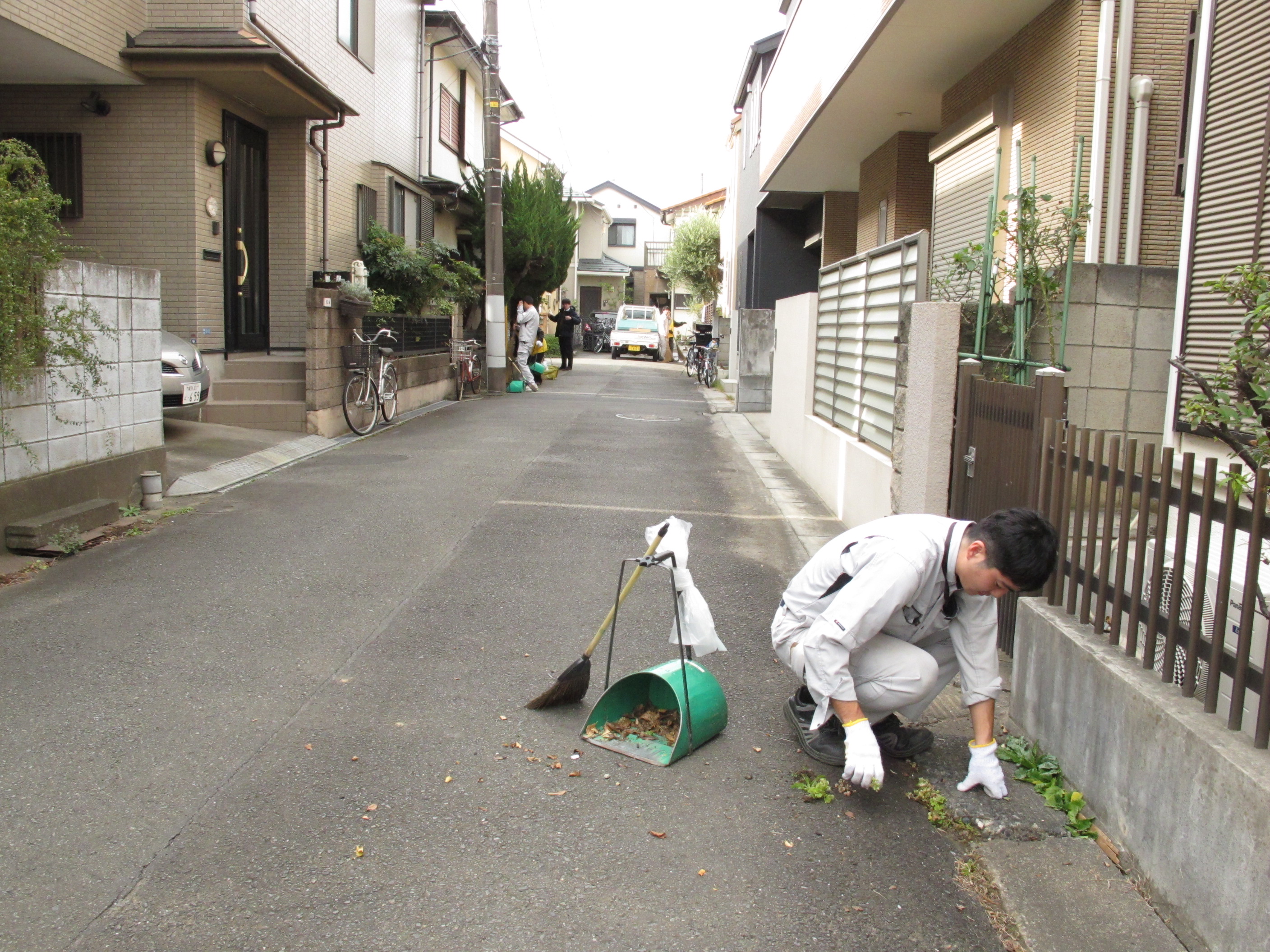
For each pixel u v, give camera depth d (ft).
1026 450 14.03
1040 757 11.82
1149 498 10.29
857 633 10.53
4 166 18.31
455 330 62.03
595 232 156.35
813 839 10.46
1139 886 9.56
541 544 22.18
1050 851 10.22
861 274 25.07
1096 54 23.24
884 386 22.35
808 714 12.54
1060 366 18.92
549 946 8.58
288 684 13.89
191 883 9.25
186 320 35.37
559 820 10.63
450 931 8.73
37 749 11.69
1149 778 9.50
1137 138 22.75
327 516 23.90
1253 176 16.49
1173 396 18.51
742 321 52.24
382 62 52.26
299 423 34.94
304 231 41.29
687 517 25.81
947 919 9.23
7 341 17.83
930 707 14.03
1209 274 17.54
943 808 10.94
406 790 11.12
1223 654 8.90
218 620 16.35
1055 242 20.18
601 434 41.01
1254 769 8.00
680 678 12.41
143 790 10.89
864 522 23.30
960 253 20.90
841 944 8.79
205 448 30.19
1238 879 8.02
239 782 11.14
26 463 19.58
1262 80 16.30
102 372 21.83
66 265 20.02
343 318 37.24
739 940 8.79
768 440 42.06
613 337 109.81
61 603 16.90
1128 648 10.53
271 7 37.60
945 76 32.12
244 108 38.47
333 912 8.92
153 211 35.09
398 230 53.83
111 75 33.53
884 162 42.32
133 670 14.15
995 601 11.23
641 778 11.65
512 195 70.13
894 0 25.43
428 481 28.89
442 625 16.58
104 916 8.73
